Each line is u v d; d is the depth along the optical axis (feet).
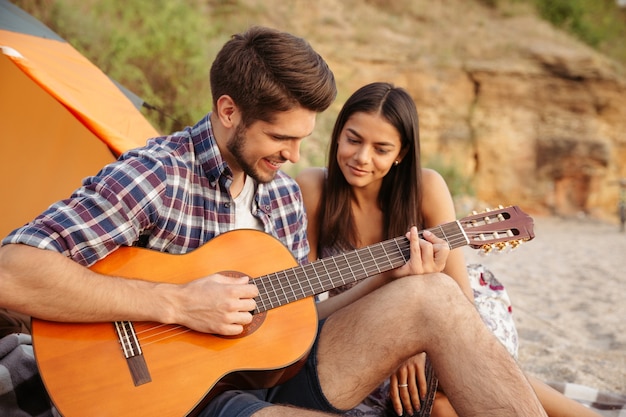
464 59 52.85
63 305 6.07
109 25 31.04
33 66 11.69
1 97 13.14
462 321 6.51
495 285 9.71
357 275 7.18
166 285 6.52
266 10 46.03
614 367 13.42
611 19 68.13
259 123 6.63
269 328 6.79
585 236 41.88
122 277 6.50
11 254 5.95
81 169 13.80
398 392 7.59
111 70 29.81
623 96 55.11
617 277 24.91
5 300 5.91
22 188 13.39
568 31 64.18
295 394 6.97
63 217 6.16
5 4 14.57
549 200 52.08
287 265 7.18
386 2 55.01
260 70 6.46
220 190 7.11
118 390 6.11
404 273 7.15
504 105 52.39
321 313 7.80
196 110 31.07
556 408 9.09
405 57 50.31
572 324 17.17
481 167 51.24
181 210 6.85
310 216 9.43
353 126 8.60
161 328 6.48
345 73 47.93
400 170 9.11
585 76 54.39
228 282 6.70
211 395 6.37
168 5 33.17
